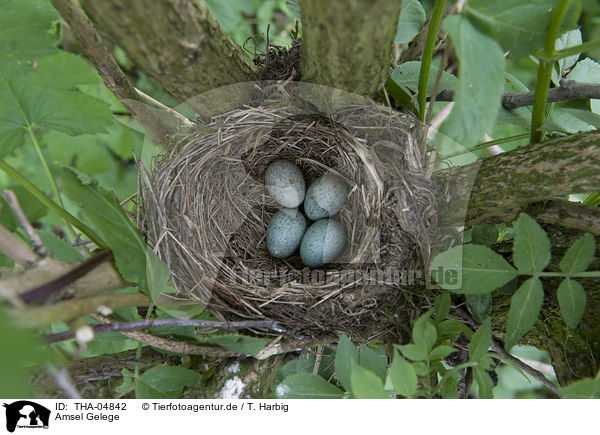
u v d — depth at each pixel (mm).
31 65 939
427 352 801
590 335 991
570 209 937
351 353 825
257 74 1057
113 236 825
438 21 875
